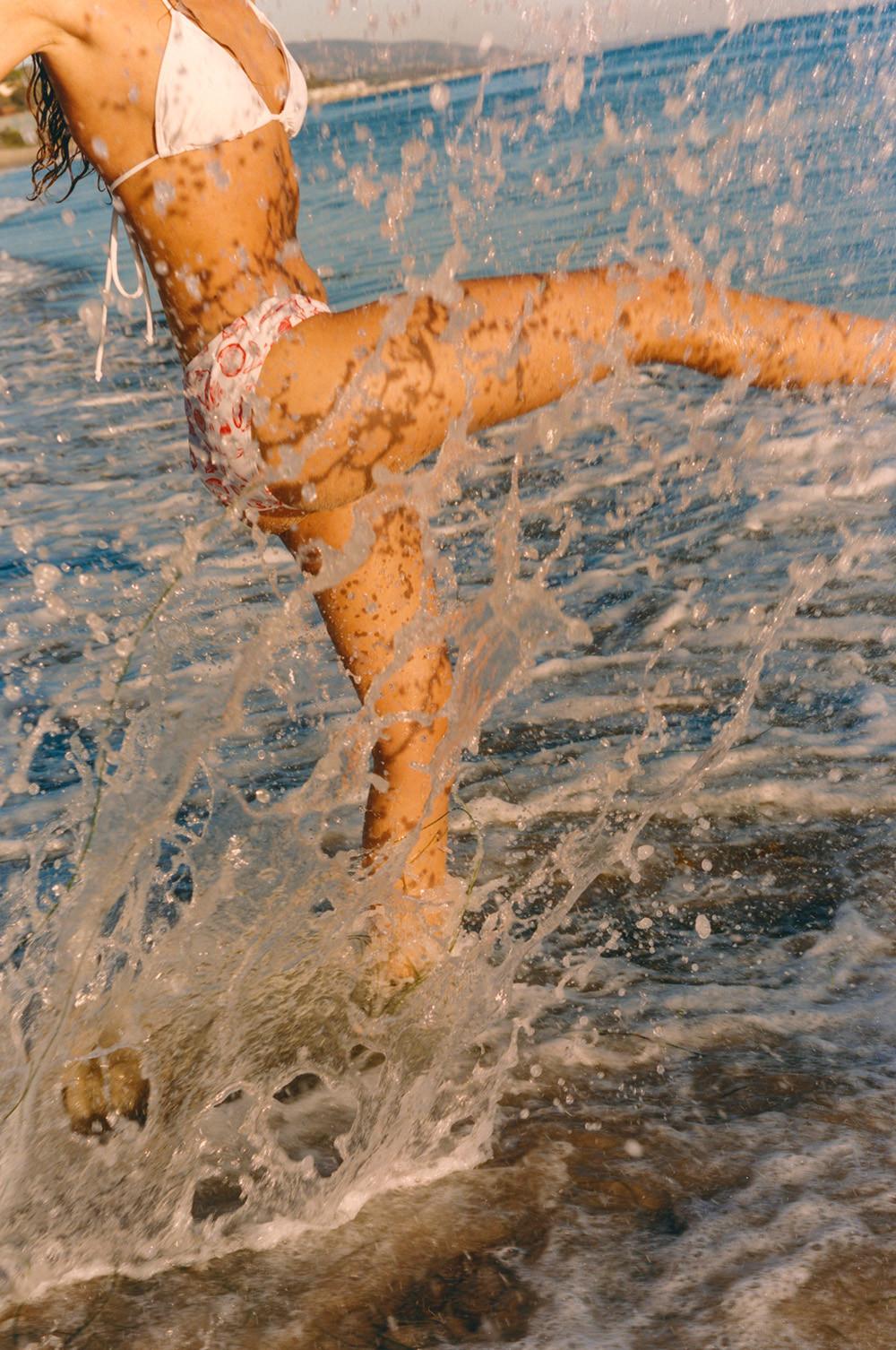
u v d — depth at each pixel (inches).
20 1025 76.7
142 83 64.8
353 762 80.3
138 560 174.1
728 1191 63.9
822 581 104.5
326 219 328.8
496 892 94.8
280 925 81.2
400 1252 62.4
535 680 132.5
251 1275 61.9
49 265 547.8
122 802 83.5
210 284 67.6
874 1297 56.0
